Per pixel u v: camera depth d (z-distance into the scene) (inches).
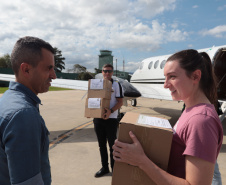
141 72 396.5
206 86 42.5
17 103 35.9
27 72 40.6
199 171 33.4
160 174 37.1
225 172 131.3
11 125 32.9
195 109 38.8
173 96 43.6
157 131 40.1
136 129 41.2
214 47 247.0
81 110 394.9
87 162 146.7
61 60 2439.7
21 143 32.4
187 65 40.3
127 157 39.9
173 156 40.6
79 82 291.4
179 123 41.9
